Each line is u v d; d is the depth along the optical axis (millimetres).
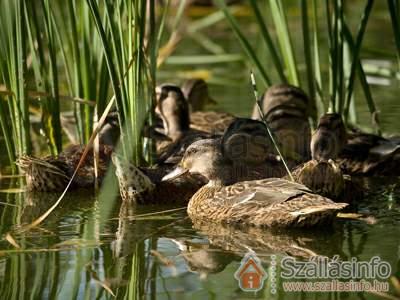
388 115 18641
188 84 20203
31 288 10523
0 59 14617
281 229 12727
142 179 14094
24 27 14242
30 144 15062
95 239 12305
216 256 11570
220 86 21938
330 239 12188
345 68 17219
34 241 12188
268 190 13039
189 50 24391
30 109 17438
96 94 15562
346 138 15680
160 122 18391
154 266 11227
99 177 14836
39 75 15023
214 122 18469
